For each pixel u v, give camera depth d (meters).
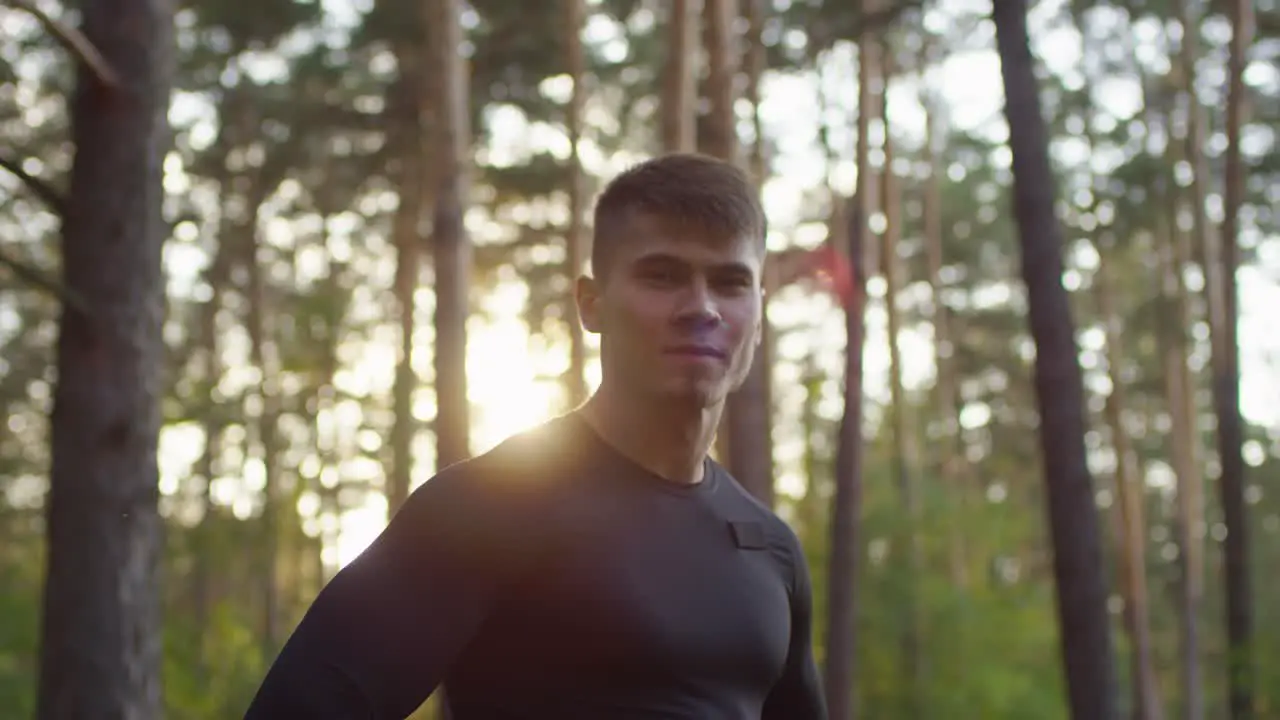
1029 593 18.44
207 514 13.70
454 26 14.03
